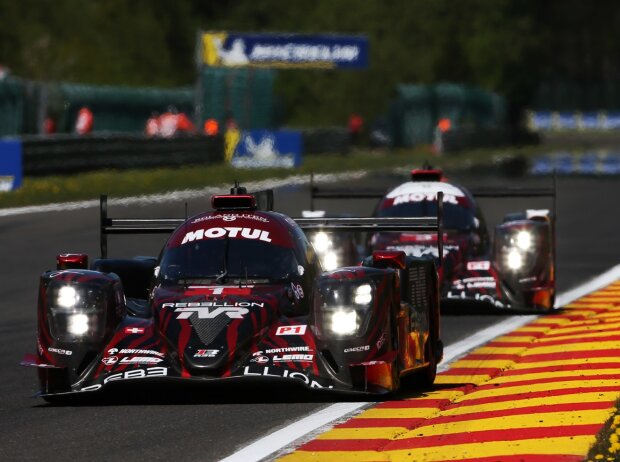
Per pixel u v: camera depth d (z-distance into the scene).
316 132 175.62
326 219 40.69
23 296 59.84
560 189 131.00
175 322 33.16
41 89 151.50
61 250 77.75
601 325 49.09
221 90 188.25
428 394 35.09
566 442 27.62
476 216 55.47
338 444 28.61
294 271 35.94
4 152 111.38
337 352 32.41
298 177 146.62
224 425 30.92
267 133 154.50
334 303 32.62
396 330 33.47
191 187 124.88
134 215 98.12
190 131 161.12
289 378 31.91
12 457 28.02
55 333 33.16
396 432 29.72
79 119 150.62
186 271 35.94
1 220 94.62
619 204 112.44
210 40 174.50
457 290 52.12
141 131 174.50
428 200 55.38
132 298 38.03
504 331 48.34
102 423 31.41
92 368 32.94
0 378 39.25
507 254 52.38
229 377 31.88
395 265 34.44
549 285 52.91
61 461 27.55
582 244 81.69
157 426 30.94
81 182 118.25
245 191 39.38
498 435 28.72
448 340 46.28
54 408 33.53
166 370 32.22
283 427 30.59
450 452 27.19
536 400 33.09
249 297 34.12
